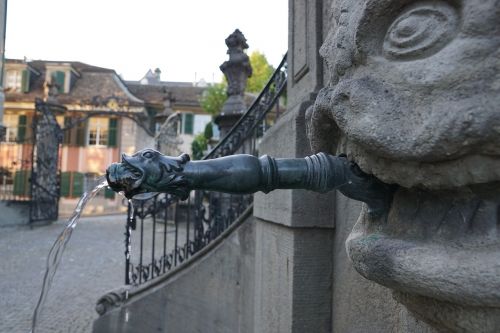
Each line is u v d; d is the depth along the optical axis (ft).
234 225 11.22
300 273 7.13
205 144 76.69
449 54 2.98
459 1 3.02
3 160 78.48
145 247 34.50
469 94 2.88
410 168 3.33
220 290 11.66
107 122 97.86
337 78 3.98
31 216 47.01
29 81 100.07
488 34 2.89
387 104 3.21
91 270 27.86
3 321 18.43
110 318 14.24
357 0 3.75
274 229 8.23
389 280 3.51
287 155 7.59
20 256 32.07
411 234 3.64
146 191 3.82
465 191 3.34
